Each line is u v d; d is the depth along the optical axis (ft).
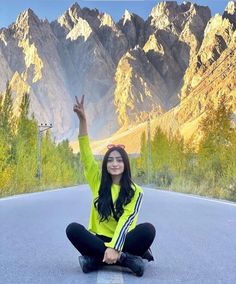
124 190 18.13
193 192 102.68
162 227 36.11
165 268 20.17
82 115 18.61
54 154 197.06
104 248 18.12
